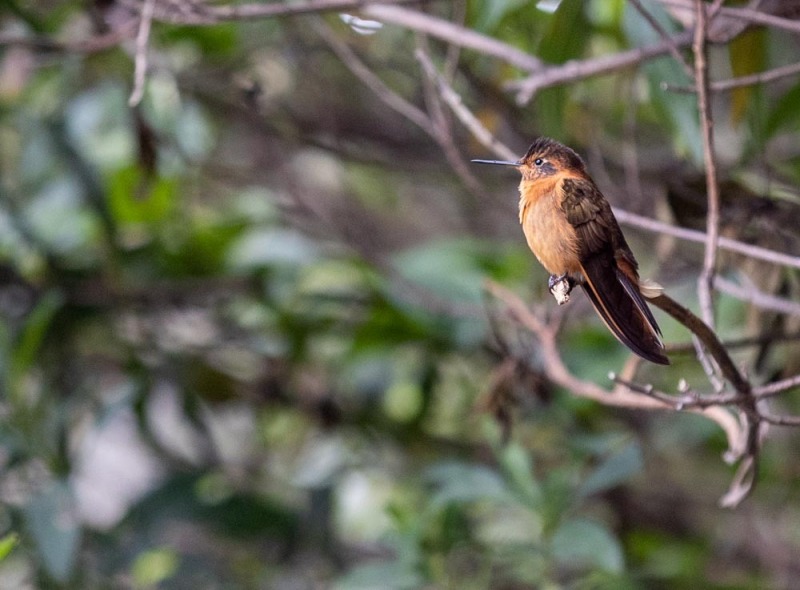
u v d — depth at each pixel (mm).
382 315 10906
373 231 14578
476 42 8750
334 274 11953
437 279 10836
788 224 8188
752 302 7848
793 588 12258
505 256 11086
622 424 11188
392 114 12891
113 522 11250
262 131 11555
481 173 11656
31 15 10328
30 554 9602
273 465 12227
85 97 10867
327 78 12875
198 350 11555
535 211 6941
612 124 11852
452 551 8938
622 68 8734
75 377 11188
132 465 12484
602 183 10578
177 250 11305
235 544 11523
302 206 11539
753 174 8953
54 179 10844
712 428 11039
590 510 12281
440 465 9039
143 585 10742
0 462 10000
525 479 8805
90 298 11117
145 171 9094
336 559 11180
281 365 11672
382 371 11703
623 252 6809
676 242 10062
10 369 9742
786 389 6176
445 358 11445
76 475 10094
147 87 10570
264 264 11125
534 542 8844
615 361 10508
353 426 11703
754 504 12508
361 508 11938
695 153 8180
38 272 11109
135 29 9828
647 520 12562
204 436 11305
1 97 11344
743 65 8461
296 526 10914
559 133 8852
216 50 11430
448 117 9672
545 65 8539
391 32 12211
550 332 8023
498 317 10484
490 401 8617
